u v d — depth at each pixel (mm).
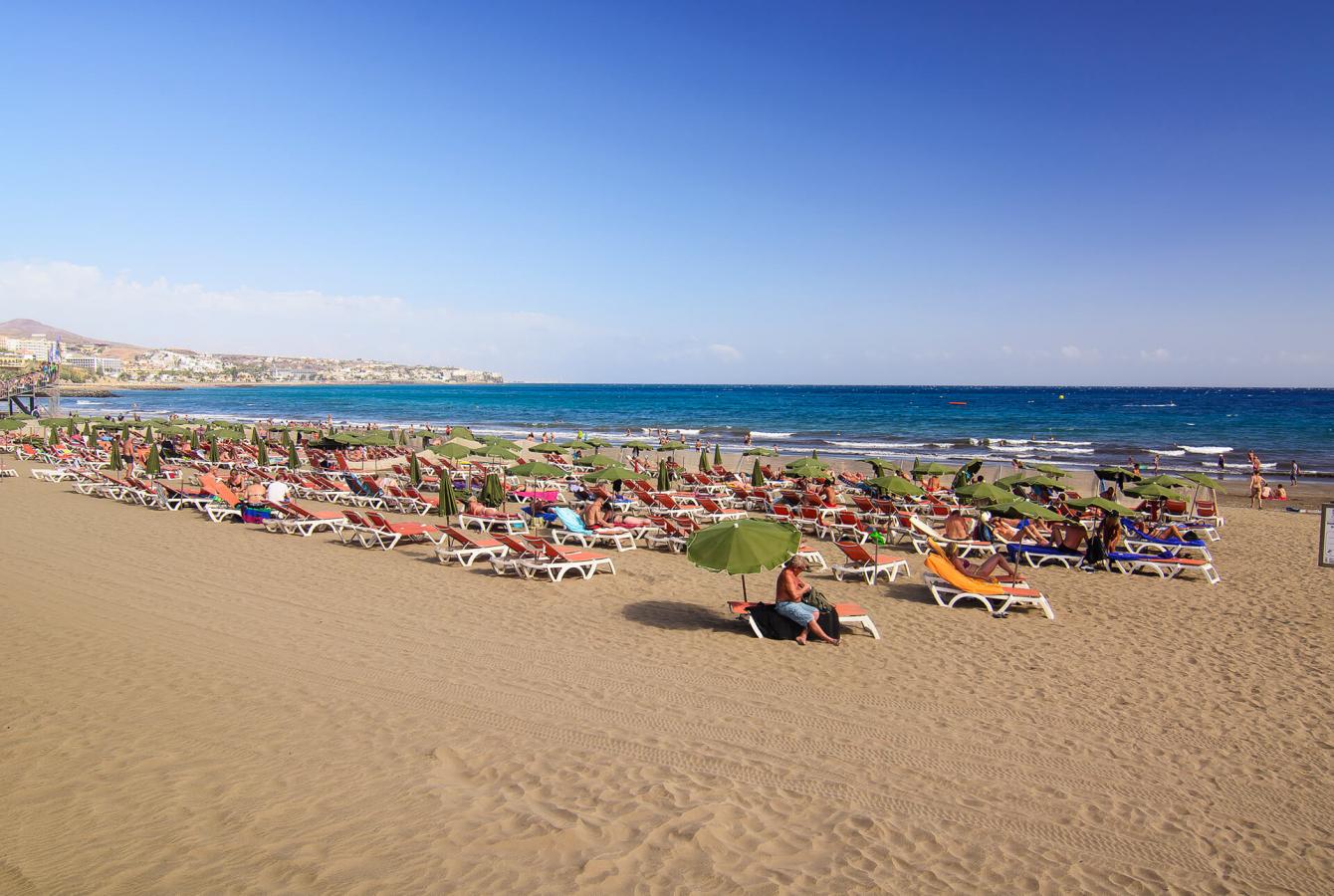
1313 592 11516
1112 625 9555
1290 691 7332
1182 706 6906
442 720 6066
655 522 13875
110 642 7730
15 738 5500
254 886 3777
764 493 20266
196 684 6664
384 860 4051
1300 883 4289
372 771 5141
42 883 3754
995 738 6109
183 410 85125
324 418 69312
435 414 78938
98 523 15000
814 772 5406
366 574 11086
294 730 5777
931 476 21688
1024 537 14555
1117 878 4262
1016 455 38344
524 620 8984
